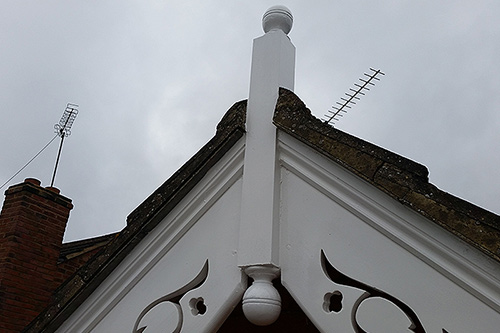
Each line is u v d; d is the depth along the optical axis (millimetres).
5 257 7488
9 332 7145
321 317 2031
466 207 1752
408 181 1891
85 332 2666
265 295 2139
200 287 2355
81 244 9508
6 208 8070
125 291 2586
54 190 8578
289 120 2299
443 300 1797
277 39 2566
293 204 2254
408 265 1901
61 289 2686
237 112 2504
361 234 2041
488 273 1702
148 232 2545
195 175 2445
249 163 2369
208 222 2465
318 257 2111
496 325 1689
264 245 2193
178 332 2373
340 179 2107
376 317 1906
